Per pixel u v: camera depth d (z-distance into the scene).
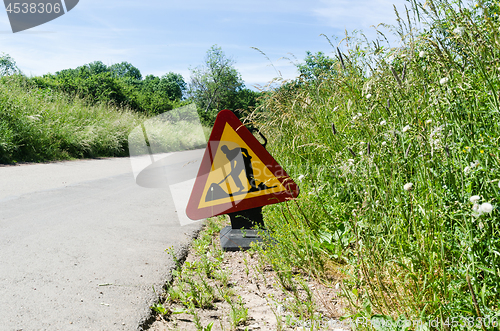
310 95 4.68
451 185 1.96
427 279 1.81
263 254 2.92
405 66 2.54
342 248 2.73
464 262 1.73
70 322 1.86
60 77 26.91
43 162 9.73
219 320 2.02
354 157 2.87
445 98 2.07
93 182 6.40
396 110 2.63
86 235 3.34
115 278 2.46
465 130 2.05
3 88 11.48
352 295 2.06
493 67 1.98
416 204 2.04
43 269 2.51
